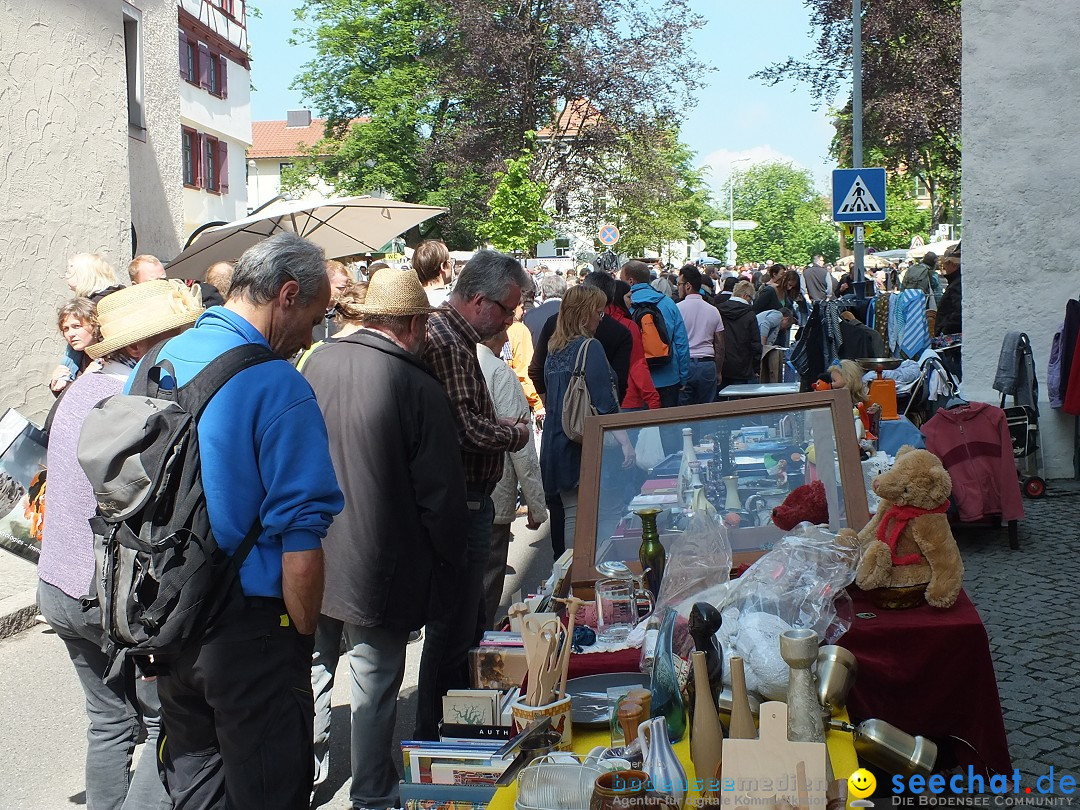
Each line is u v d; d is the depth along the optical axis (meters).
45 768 4.57
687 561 3.17
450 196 41.03
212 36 34.28
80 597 3.36
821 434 3.59
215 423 2.54
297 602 2.58
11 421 5.21
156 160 16.08
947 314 11.65
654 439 3.69
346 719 4.91
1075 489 9.19
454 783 2.65
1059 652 5.27
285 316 2.78
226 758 2.60
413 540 3.61
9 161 9.27
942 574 3.12
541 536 8.58
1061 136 9.18
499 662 3.01
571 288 5.70
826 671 2.65
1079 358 8.98
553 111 35.72
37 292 9.61
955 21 21.12
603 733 2.68
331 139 46.22
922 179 36.22
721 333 10.61
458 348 4.24
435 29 37.34
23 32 9.48
